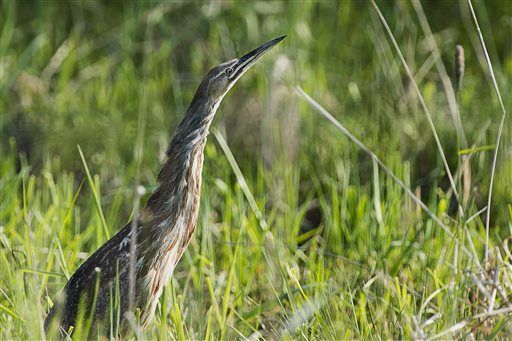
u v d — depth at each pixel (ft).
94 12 57.26
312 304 30.83
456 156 45.21
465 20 54.19
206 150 46.26
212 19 54.13
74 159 47.65
